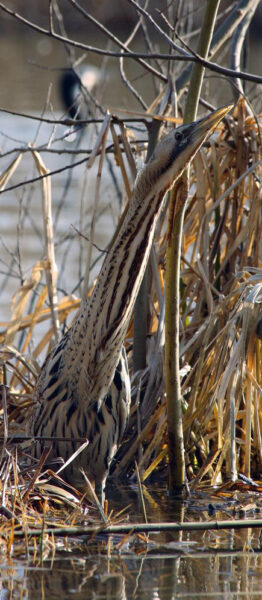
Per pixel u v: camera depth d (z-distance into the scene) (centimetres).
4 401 993
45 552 819
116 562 803
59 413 1013
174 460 1030
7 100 3534
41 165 1324
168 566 799
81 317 988
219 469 1056
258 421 1096
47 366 1047
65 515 920
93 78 2103
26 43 5856
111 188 2430
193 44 2219
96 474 1015
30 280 1325
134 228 927
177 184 936
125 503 998
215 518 936
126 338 1288
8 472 914
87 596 730
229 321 1109
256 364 1138
